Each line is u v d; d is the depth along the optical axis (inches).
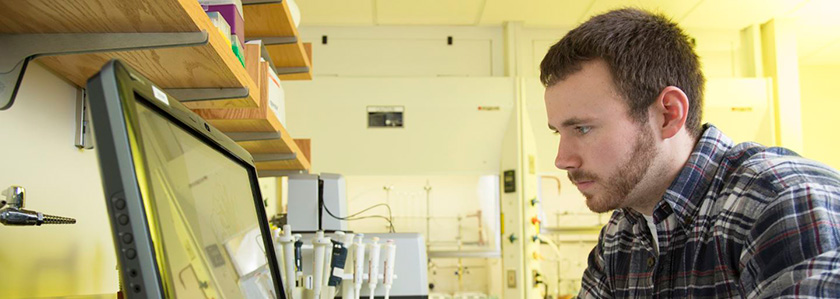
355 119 169.2
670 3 167.6
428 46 184.5
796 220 29.6
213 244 30.9
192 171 28.7
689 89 36.3
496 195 175.8
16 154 39.3
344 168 169.2
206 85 46.0
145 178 19.7
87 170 49.9
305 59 90.1
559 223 190.9
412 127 170.1
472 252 172.4
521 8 170.2
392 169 170.1
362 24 182.7
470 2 165.2
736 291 33.6
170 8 31.6
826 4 170.2
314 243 67.2
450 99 170.4
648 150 35.7
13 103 38.0
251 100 49.0
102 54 38.4
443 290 185.9
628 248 45.1
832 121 234.7
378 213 185.5
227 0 49.1
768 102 178.1
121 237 19.0
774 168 32.9
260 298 39.3
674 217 37.5
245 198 40.3
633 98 35.1
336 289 69.2
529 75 185.3
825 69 237.6
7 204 34.0
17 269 38.6
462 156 171.3
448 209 185.6
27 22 33.5
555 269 189.9
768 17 181.2
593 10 171.8
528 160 169.6
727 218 34.2
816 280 27.2
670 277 37.9
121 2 30.9
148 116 23.0
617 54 35.2
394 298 71.3
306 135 168.6
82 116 48.6
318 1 162.9
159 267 19.2
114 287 54.3
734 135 177.5
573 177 37.6
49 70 43.5
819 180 31.1
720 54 191.6
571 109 36.2
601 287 47.3
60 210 45.1
